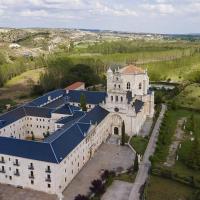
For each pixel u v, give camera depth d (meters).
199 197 105.69
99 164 134.25
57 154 111.25
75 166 123.81
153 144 154.75
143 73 188.00
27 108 172.00
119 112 163.62
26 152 113.88
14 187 116.69
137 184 117.94
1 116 155.38
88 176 124.00
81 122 140.25
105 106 166.38
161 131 163.38
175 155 142.25
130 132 164.75
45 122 166.12
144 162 135.38
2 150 117.06
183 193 111.38
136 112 163.38
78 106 187.12
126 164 134.00
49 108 171.62
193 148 131.38
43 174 111.25
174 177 120.06
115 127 167.00
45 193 112.38
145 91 190.25
